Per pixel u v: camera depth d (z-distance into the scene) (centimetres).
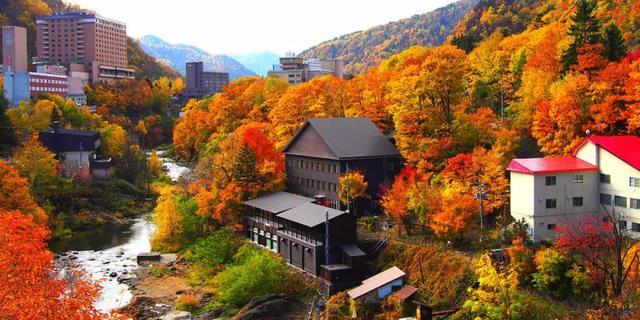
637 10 10700
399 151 8006
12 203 7981
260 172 8706
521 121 7762
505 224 6047
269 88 14138
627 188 5534
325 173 8238
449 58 7881
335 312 5578
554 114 6700
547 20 13988
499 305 4550
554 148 6725
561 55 8138
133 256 8175
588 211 5794
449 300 5322
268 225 7631
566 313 4531
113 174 12519
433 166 7188
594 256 4738
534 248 5419
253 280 6169
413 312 5297
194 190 9394
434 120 7625
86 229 9825
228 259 7444
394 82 9294
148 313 6034
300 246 6819
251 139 9244
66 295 3703
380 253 6450
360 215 7775
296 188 9062
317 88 11219
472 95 9788
